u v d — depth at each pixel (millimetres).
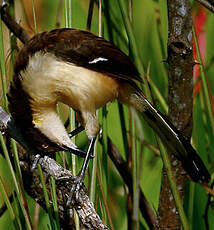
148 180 3609
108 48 3572
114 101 3592
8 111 3586
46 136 3570
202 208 3600
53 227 3518
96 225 3516
